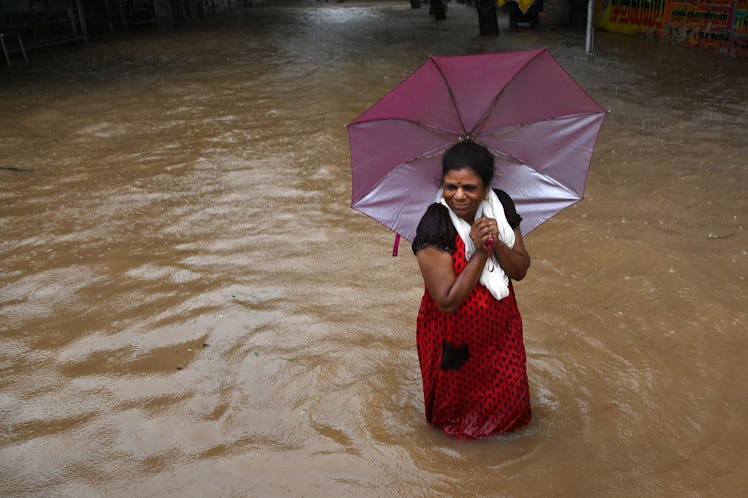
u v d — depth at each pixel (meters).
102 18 20.70
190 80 12.52
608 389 3.36
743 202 5.75
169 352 3.79
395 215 2.89
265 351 3.77
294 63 14.20
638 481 2.76
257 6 32.78
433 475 2.83
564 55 13.91
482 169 2.54
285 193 6.29
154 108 10.16
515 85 2.68
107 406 3.35
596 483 2.75
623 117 8.80
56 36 17.95
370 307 4.22
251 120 9.23
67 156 7.77
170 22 23.98
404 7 29.30
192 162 7.38
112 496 2.79
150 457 3.00
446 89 2.68
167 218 5.76
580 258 4.78
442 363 2.84
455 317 2.75
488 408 2.96
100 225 5.66
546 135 2.81
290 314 4.15
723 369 3.49
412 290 4.42
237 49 16.72
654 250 4.85
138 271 4.77
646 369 3.51
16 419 3.27
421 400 3.34
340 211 5.80
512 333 2.88
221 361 3.69
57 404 3.38
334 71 13.06
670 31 14.97
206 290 4.47
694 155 7.12
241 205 6.01
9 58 15.39
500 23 20.53
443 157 2.59
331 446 3.03
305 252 5.00
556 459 2.89
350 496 2.74
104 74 13.49
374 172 2.82
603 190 6.16
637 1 16.00
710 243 4.96
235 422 3.21
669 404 3.23
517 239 2.82
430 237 2.62
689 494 2.68
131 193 6.43
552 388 3.38
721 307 4.06
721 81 10.95
